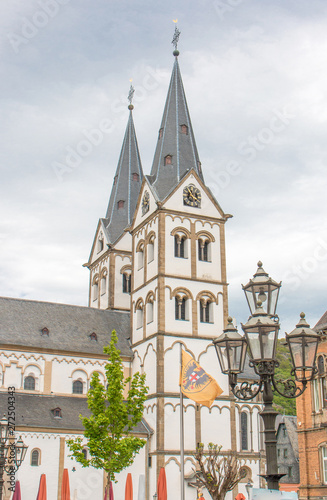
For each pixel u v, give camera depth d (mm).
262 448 76688
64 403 63438
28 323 68125
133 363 70000
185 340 66062
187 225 70125
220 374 66625
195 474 53750
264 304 20672
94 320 73688
